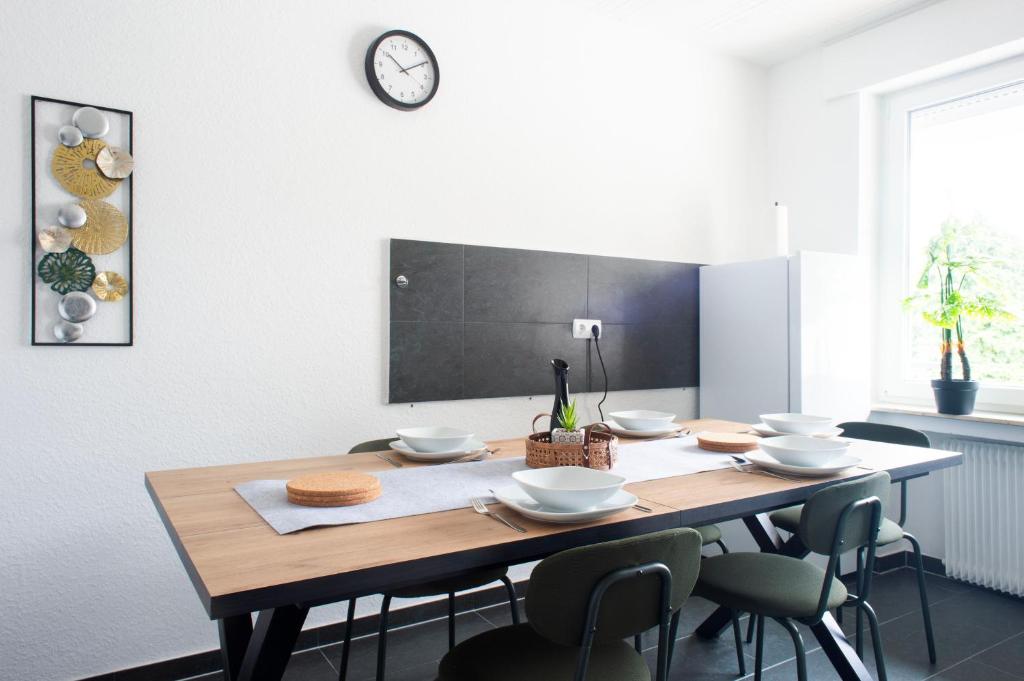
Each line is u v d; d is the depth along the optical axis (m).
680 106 3.48
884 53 3.20
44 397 2.02
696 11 3.16
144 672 2.16
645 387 3.31
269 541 1.14
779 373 3.03
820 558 2.95
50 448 2.03
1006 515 2.82
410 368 2.64
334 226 2.50
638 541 1.18
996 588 2.86
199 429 2.25
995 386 2.99
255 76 2.35
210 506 1.36
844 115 3.41
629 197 3.30
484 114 2.85
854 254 3.37
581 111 3.14
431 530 1.22
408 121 2.66
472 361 2.79
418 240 2.67
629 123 3.30
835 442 1.90
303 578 0.97
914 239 3.33
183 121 2.22
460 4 2.79
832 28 3.33
